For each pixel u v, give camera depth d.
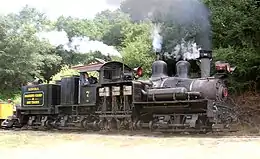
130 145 12.02
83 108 19.11
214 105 14.80
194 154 9.69
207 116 14.63
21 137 15.41
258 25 19.11
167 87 16.20
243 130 16.69
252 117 18.14
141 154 10.11
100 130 18.08
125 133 16.69
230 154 9.45
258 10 19.09
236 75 20.08
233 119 15.81
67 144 12.88
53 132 18.50
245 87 20.05
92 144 12.70
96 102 18.23
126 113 16.72
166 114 16.09
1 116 23.62
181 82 16.12
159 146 11.45
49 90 20.66
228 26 20.53
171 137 13.94
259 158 8.95
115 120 17.38
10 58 37.12
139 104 16.56
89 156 10.20
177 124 15.48
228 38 20.75
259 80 20.17
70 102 19.53
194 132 15.56
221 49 19.75
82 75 19.16
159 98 15.88
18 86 38.56
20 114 22.66
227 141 11.64
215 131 14.93
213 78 15.56
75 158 10.00
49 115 21.05
